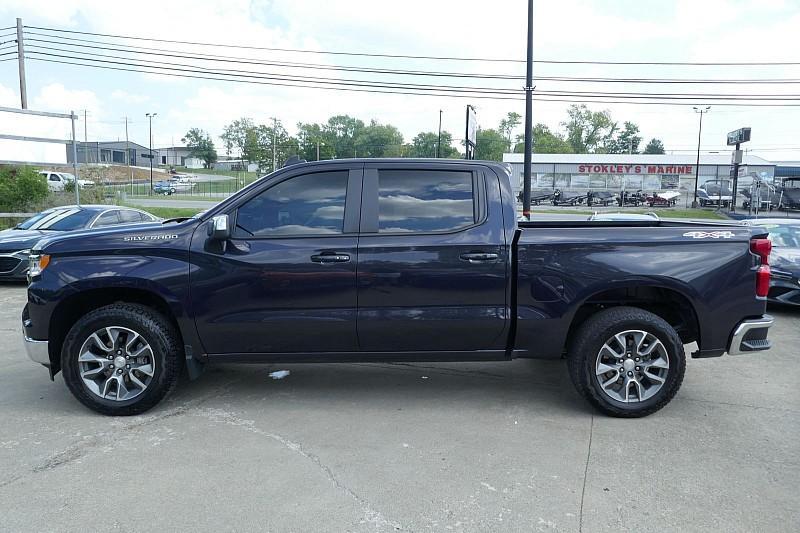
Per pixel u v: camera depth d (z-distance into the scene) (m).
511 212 4.68
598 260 4.57
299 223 4.64
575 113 117.50
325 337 4.64
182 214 35.41
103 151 116.88
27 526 3.08
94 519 3.16
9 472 3.70
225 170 120.56
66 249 4.60
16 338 7.18
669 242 4.61
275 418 4.65
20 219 19.06
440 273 4.57
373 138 114.88
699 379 5.78
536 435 4.34
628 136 127.25
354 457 3.94
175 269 4.55
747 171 53.41
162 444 4.14
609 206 51.34
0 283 11.70
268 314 4.58
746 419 4.69
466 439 4.26
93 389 4.61
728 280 4.61
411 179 4.71
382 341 4.66
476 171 4.73
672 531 3.08
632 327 4.57
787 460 3.93
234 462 3.86
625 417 4.67
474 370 6.04
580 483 3.60
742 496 3.45
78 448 4.06
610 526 3.12
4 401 5.00
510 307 4.63
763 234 4.70
